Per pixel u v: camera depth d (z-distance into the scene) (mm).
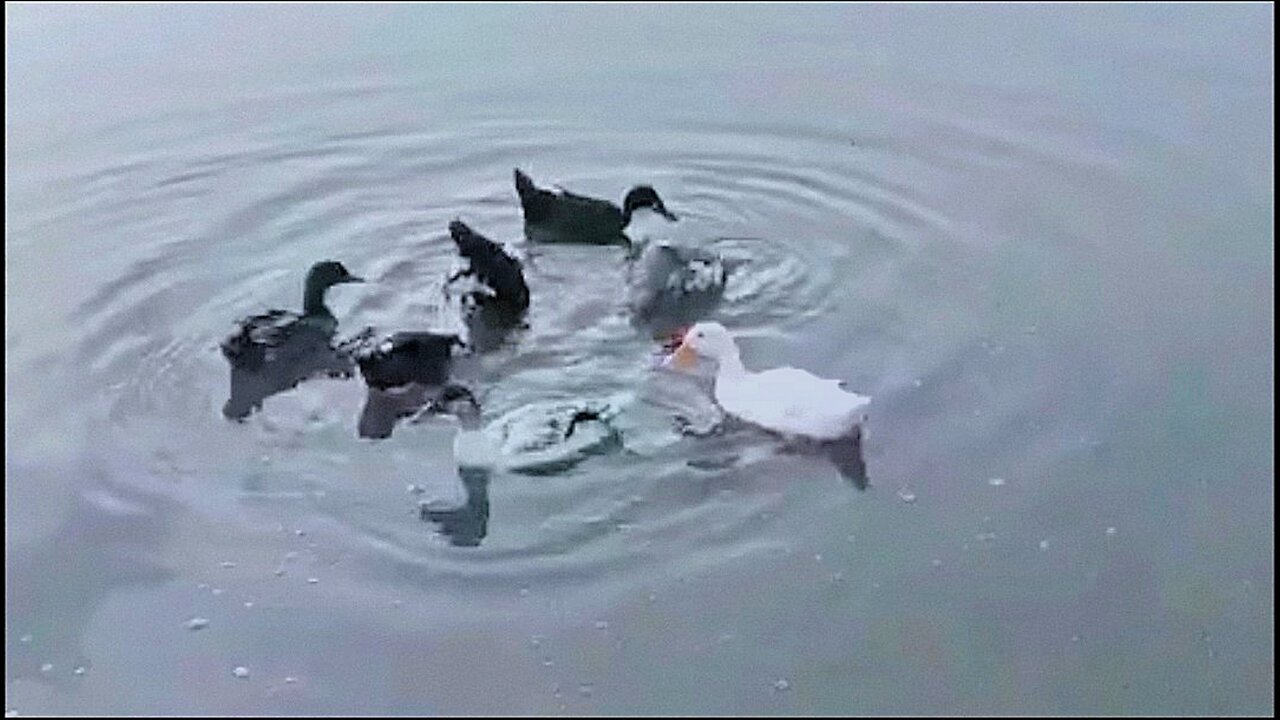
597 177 16219
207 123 17625
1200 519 10750
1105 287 13672
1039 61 18672
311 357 13016
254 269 14539
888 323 13188
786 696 9438
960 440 11578
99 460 11781
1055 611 10016
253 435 12023
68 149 17109
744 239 14781
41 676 9891
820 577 10320
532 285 14016
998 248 14445
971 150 16500
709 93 18016
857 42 19391
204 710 9555
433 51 19375
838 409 11406
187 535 10945
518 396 12359
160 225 15438
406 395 12430
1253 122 16891
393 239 15062
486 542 10711
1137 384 12211
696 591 10234
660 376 12477
